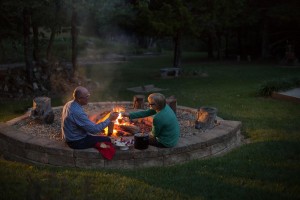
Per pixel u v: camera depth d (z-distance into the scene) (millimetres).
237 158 7102
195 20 19625
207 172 6328
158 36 21125
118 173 6242
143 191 5535
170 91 15555
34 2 12570
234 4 21062
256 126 9594
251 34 38219
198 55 39438
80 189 5504
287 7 27500
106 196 5352
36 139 7230
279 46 34344
